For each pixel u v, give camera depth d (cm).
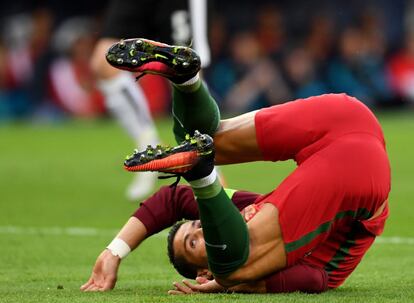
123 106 2947
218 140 1697
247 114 1702
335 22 6175
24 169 3934
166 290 1692
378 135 1662
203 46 2980
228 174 3697
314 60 5925
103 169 3909
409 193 3117
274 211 1573
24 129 5756
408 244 2258
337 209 1590
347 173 1593
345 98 1677
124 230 1684
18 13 6184
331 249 1639
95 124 5975
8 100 6025
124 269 1984
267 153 1684
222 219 1528
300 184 1584
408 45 6097
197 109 1653
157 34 3023
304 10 6269
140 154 1486
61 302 1542
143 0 2972
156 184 3250
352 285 1734
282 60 5916
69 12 6191
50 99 6019
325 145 1628
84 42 5953
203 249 1619
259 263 1566
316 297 1564
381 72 5997
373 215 1650
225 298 1550
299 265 1603
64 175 3731
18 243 2317
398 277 1834
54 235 2438
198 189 1517
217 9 6247
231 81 5903
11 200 3081
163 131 5162
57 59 5997
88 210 2870
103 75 2958
